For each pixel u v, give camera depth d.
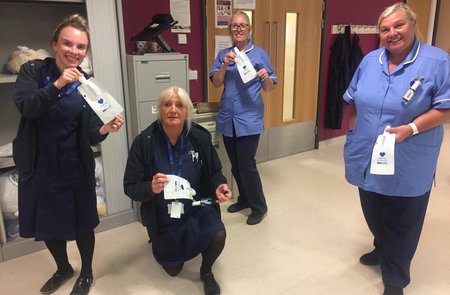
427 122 1.59
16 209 2.30
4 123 2.50
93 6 2.32
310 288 2.01
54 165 1.73
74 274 2.15
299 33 4.11
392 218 1.83
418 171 1.70
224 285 2.04
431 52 1.62
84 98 1.65
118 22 2.44
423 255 2.30
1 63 2.40
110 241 2.52
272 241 2.49
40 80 1.66
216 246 1.91
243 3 3.57
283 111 4.30
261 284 2.05
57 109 1.66
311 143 4.67
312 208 2.99
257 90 2.64
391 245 1.87
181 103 1.90
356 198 3.18
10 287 2.05
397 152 1.68
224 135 2.74
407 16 1.59
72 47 1.60
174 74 2.67
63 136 1.72
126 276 2.13
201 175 2.05
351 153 1.87
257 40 3.77
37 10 2.46
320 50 4.37
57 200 1.77
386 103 1.68
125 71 2.54
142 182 1.90
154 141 1.96
